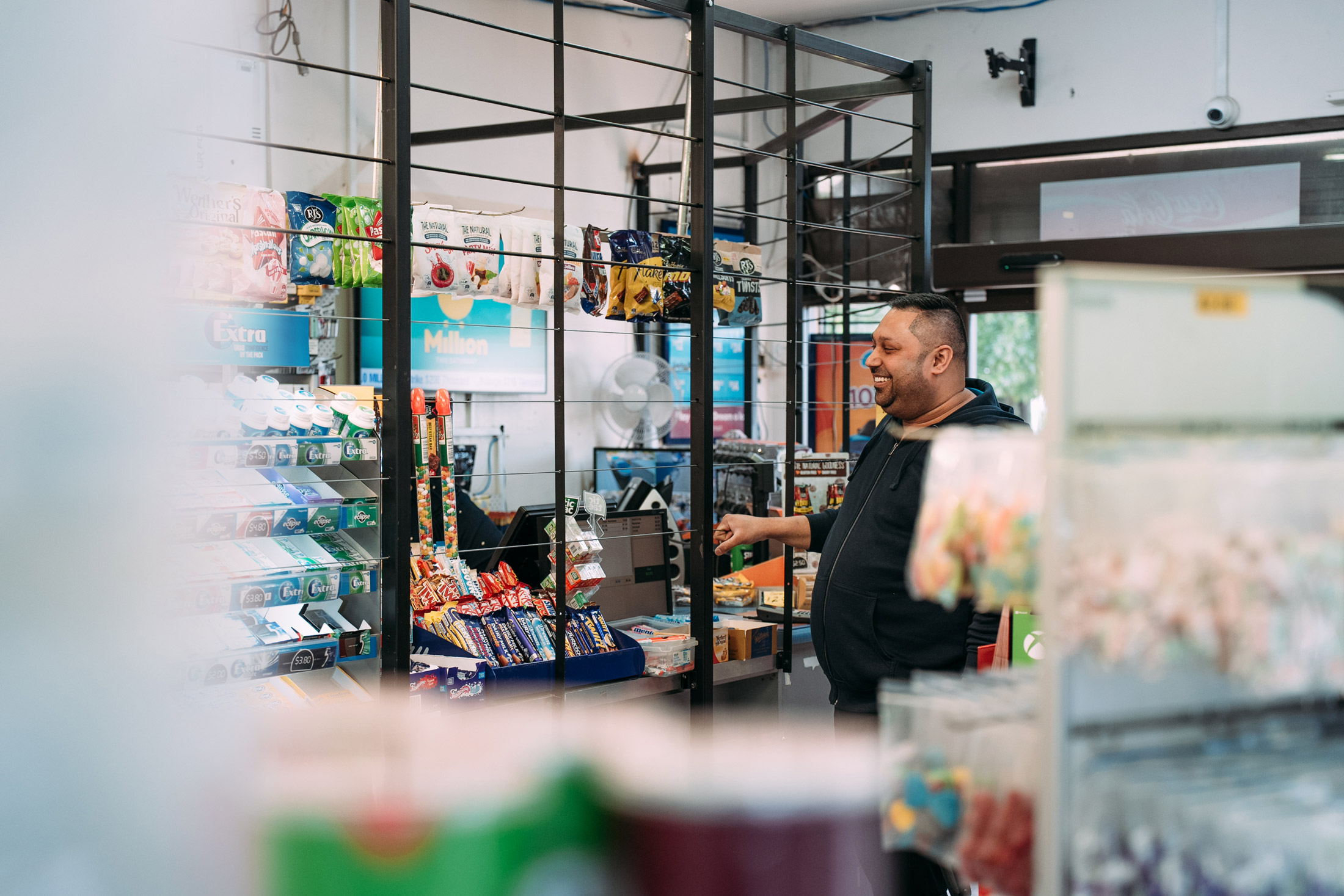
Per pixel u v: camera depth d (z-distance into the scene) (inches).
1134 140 236.4
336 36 184.1
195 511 73.4
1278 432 38.8
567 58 224.1
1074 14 241.0
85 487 26.1
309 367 156.6
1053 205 246.4
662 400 213.3
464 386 205.3
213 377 97.4
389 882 23.7
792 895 26.4
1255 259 208.5
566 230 109.2
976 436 40.3
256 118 168.7
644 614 133.6
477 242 103.0
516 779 25.4
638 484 150.3
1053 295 36.0
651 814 26.2
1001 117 249.1
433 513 131.5
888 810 39.7
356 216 91.4
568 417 226.4
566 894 25.3
